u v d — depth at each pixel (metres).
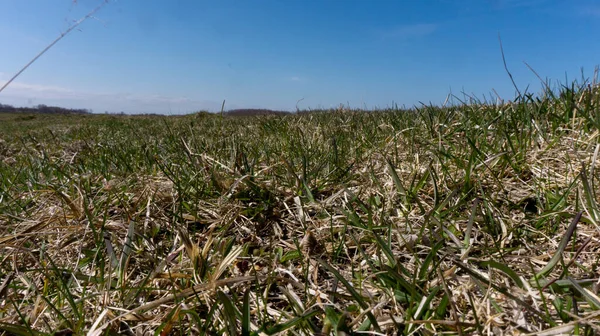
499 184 1.73
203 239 1.65
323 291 1.26
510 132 2.21
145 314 1.18
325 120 4.36
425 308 1.08
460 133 2.50
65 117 22.83
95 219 1.70
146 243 1.59
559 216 1.46
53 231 1.69
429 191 1.81
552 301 1.04
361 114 4.80
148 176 2.29
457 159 1.93
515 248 1.36
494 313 1.07
